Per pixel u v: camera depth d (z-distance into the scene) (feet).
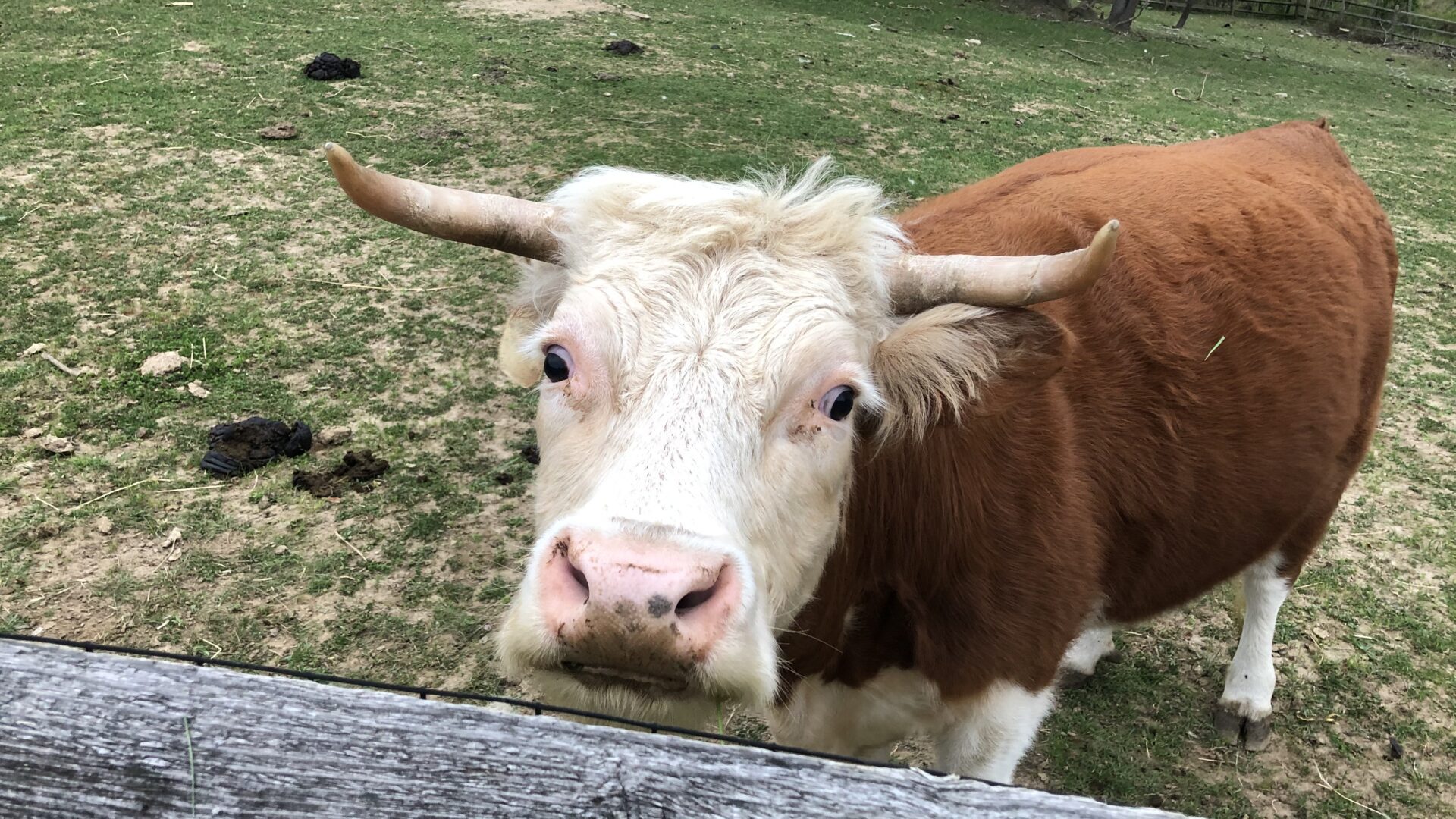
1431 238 28.45
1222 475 9.71
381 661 11.07
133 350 15.69
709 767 3.42
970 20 57.47
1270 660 11.76
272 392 15.16
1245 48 67.67
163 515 12.59
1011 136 32.53
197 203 20.77
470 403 15.46
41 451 13.37
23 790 3.40
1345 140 39.81
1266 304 10.04
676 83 32.91
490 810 3.34
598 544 5.25
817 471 6.51
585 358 6.27
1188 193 10.43
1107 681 12.41
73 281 17.44
